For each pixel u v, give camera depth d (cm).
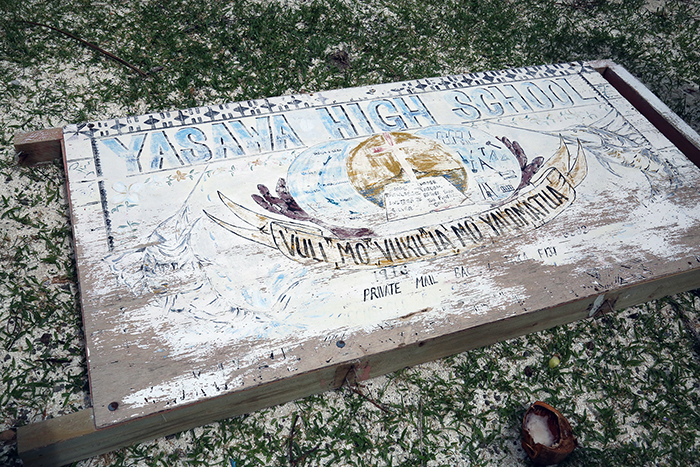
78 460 150
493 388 170
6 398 158
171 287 160
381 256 171
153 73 238
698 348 182
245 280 163
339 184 185
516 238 178
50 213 194
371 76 250
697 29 298
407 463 156
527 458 159
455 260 172
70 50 241
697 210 191
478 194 187
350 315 160
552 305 167
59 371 164
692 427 166
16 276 180
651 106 219
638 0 312
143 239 168
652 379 175
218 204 176
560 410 167
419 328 160
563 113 215
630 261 177
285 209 177
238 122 199
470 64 261
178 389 146
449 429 162
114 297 157
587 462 158
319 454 156
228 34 256
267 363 151
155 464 151
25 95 224
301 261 168
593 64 236
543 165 197
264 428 159
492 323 164
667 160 203
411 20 279
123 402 144
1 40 239
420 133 203
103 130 192
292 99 209
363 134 200
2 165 202
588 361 177
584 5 307
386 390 168
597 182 195
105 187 177
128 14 259
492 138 204
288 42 258
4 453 149
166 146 189
